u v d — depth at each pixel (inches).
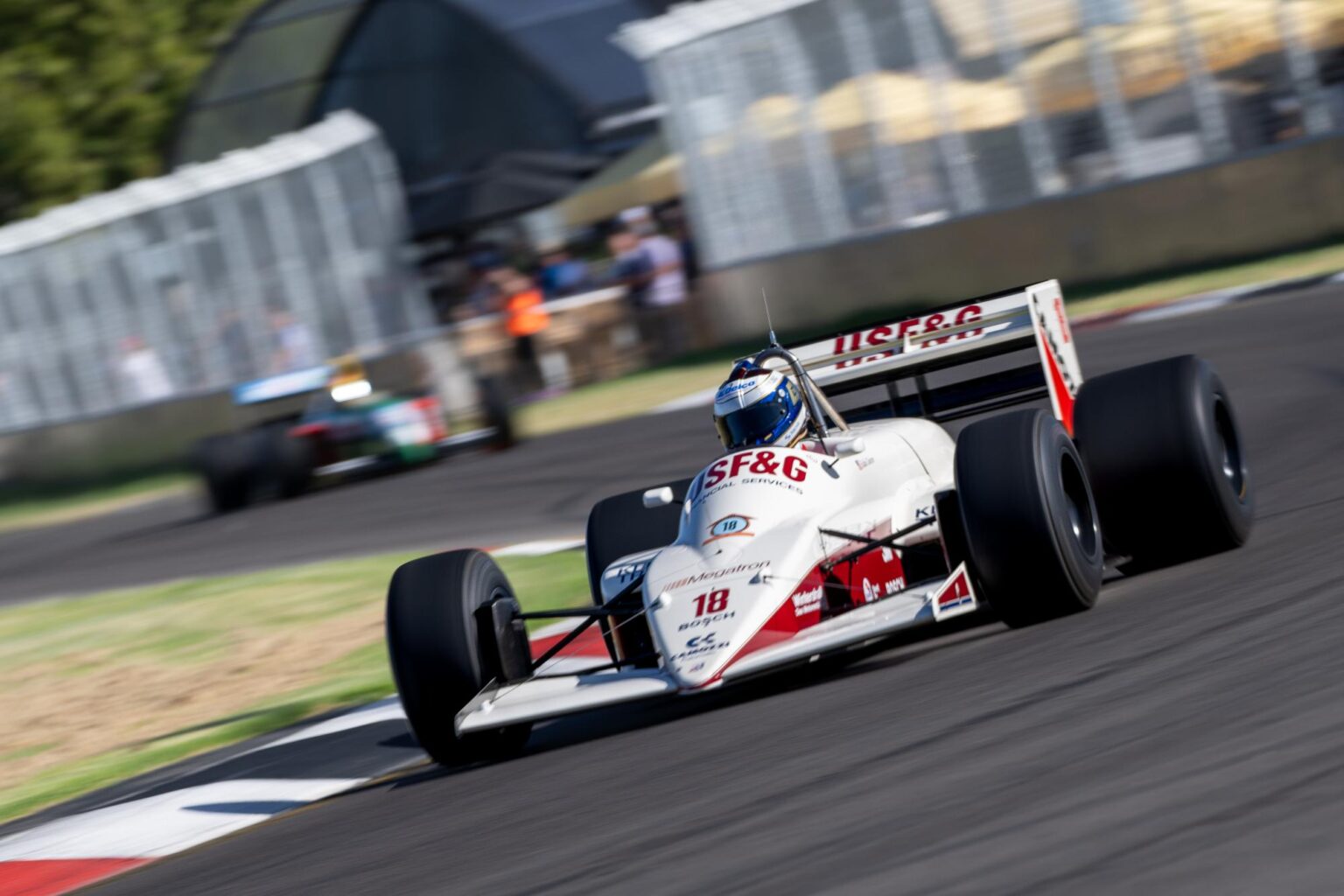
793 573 835.4
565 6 4542.3
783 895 507.2
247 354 4128.9
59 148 5659.5
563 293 3978.8
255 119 4692.4
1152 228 3166.8
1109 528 986.1
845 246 3452.3
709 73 3528.5
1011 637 865.5
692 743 791.1
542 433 2955.2
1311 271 2652.6
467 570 895.7
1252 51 3063.5
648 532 1030.4
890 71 3348.9
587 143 4394.7
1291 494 1219.2
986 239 3312.0
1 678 1740.9
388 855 709.3
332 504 2630.4
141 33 5861.2
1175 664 701.9
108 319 4205.2
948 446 1021.2
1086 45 3189.0
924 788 591.5
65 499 4067.4
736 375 965.8
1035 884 464.8
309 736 1139.9
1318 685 602.9
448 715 872.3
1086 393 995.3
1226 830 471.5
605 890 560.1
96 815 1032.8
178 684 1519.4
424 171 4490.7
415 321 4190.5
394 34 4549.7
